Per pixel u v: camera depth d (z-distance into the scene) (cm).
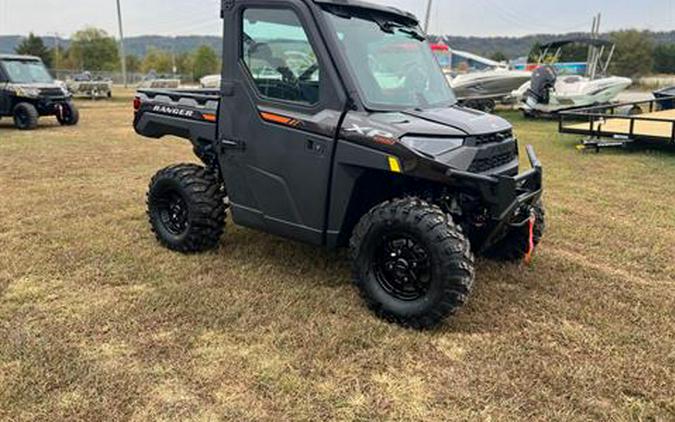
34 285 334
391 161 280
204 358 257
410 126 285
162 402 225
